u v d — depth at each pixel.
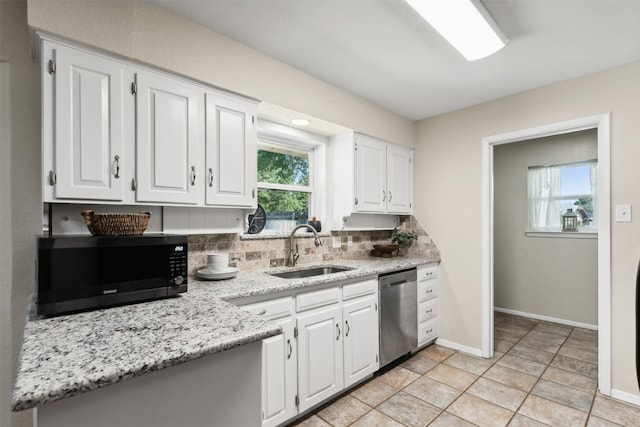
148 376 0.81
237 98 1.95
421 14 1.58
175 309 1.24
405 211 3.30
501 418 1.94
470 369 2.60
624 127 2.18
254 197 2.02
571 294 3.68
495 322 3.81
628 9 1.62
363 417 1.95
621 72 2.20
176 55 1.67
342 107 2.61
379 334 2.48
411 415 1.97
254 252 2.35
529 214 4.01
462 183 3.03
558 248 3.78
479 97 2.79
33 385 0.66
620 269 2.17
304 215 2.93
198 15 1.69
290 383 1.83
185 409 0.87
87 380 0.69
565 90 2.45
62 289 1.14
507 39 1.78
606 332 2.19
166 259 1.40
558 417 1.94
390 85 2.56
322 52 2.06
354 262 2.84
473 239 2.94
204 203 1.79
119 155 1.49
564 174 3.76
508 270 4.18
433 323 3.09
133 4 1.54
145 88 1.58
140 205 1.69
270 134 2.60
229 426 0.94
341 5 1.62
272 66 2.12
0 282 1.45
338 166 2.88
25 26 1.49
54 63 1.33
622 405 2.07
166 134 1.64
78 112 1.39
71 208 1.53
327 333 2.06
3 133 1.45
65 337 0.93
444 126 3.18
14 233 1.47
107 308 1.25
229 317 1.14
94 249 1.21
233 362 0.96
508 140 2.78
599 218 2.25
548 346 3.07
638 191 2.11
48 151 1.32
